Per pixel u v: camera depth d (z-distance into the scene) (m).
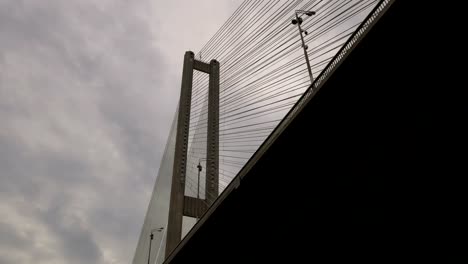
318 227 10.14
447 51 7.11
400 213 8.70
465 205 7.91
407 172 8.28
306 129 8.77
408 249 8.95
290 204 10.34
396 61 7.43
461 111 7.33
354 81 7.85
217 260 14.11
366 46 7.36
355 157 8.74
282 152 9.41
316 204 9.79
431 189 8.17
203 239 13.47
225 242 13.03
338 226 9.76
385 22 7.01
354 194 9.12
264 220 11.32
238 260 13.28
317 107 8.38
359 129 8.45
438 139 7.73
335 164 9.07
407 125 7.96
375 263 9.52
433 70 7.37
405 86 7.69
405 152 8.13
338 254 10.17
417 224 8.62
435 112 7.59
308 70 13.57
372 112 8.18
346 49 7.91
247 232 12.08
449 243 8.30
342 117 8.45
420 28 6.95
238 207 11.32
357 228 9.48
